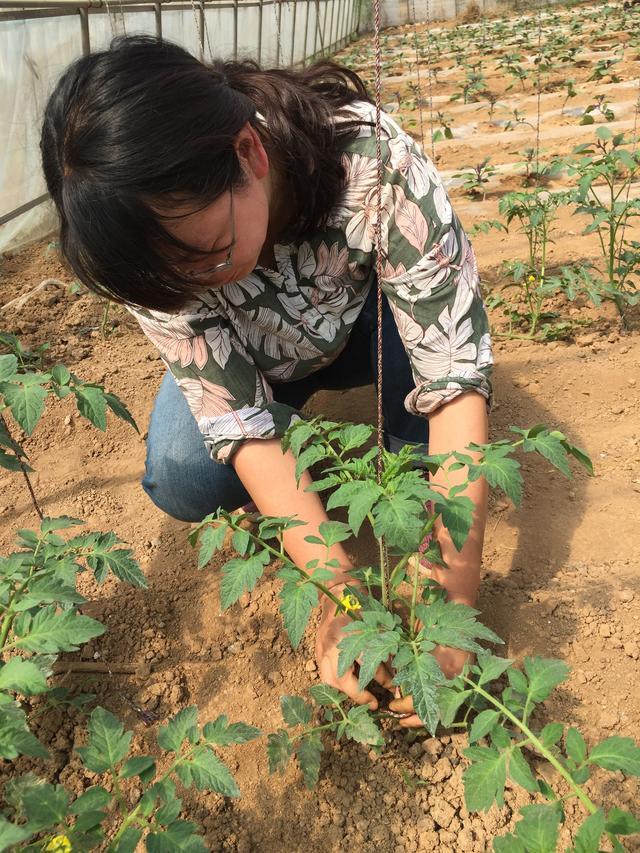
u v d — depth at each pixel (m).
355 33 17.48
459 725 1.62
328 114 1.52
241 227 1.25
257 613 2.02
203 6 6.85
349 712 1.58
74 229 1.14
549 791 1.19
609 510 2.20
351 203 1.60
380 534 1.25
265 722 1.75
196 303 1.61
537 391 2.77
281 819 1.58
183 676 1.88
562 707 1.70
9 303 3.87
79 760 1.70
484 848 1.50
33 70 4.72
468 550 1.64
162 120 1.09
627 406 2.63
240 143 1.24
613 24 12.09
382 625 1.37
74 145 1.09
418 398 1.71
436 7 18.31
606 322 3.18
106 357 3.32
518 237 4.13
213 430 1.74
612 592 1.94
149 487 2.15
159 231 1.13
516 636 1.86
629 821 1.06
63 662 1.90
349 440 1.45
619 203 3.08
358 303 1.94
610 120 6.13
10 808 1.53
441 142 6.28
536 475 2.37
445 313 1.63
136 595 2.10
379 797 1.60
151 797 1.20
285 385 2.22
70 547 1.60
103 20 5.32
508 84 8.24
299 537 1.66
